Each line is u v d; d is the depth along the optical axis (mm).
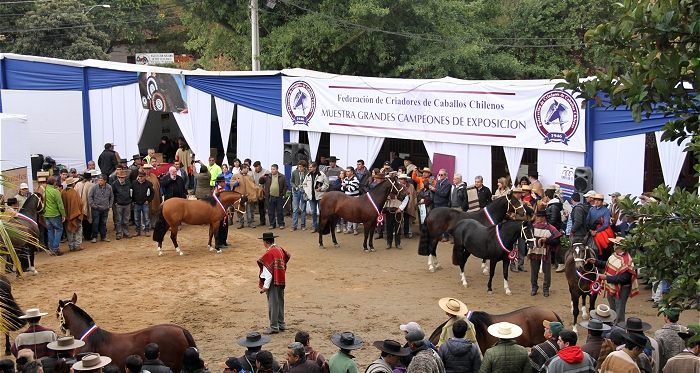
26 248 15477
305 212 20750
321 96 21578
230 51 33531
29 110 27422
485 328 9383
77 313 9297
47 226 17625
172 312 13453
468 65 29000
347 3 28000
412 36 28000
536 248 14070
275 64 28812
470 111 18578
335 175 20391
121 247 18734
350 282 15398
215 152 24828
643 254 5777
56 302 14016
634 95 5316
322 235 18797
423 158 24312
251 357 8383
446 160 19266
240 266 16750
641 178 16078
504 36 32188
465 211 17500
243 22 30031
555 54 31312
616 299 12023
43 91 27391
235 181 20312
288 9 29547
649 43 5449
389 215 18062
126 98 26469
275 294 12125
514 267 16266
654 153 18953
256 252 18094
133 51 49781
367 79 20422
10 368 7363
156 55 44250
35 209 16750
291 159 21891
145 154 30766
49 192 17531
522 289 14773
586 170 16359
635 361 7422
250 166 22047
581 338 11984
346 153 21406
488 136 18375
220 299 14297
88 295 14492
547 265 14125
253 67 26062
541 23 31547
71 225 18078
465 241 14578
